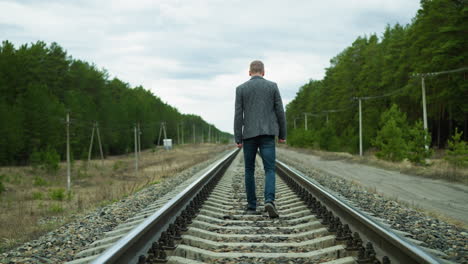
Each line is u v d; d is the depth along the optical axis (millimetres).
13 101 59594
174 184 12664
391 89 50781
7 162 46781
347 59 65438
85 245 4930
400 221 5832
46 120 53500
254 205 6125
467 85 36344
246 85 5480
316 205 5789
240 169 17688
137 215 6598
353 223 4301
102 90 86188
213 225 4938
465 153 18125
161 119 130625
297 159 31609
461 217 7500
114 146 85188
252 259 3510
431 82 38750
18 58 63625
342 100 64625
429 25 39000
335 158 33406
